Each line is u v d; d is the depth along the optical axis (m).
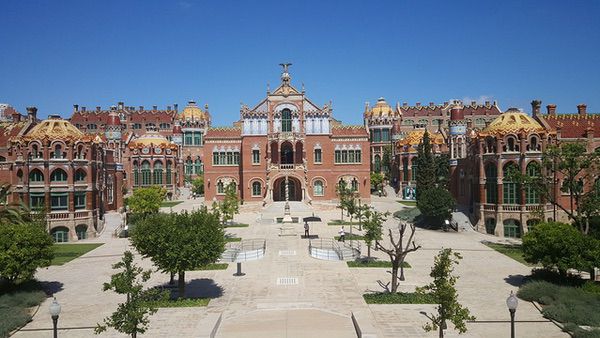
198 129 159.62
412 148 122.56
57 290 44.56
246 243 63.97
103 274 50.56
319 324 33.34
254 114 104.31
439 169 105.88
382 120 151.25
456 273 49.44
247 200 103.50
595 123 83.88
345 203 73.62
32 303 39.34
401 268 45.75
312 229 75.62
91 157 75.12
